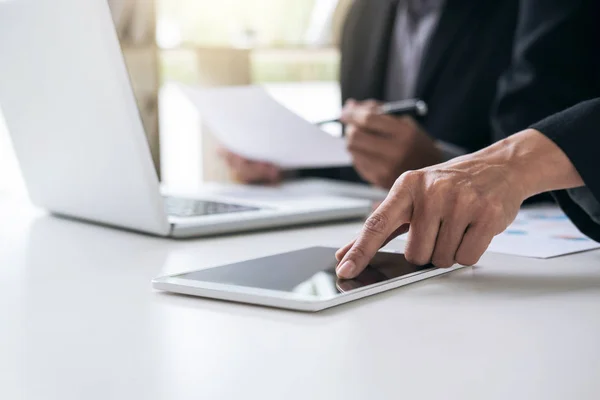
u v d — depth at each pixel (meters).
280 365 0.39
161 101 2.03
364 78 1.86
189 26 2.03
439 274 0.63
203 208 0.97
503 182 0.64
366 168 1.35
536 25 1.21
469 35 1.63
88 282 0.61
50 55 0.80
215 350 0.42
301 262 0.64
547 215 1.01
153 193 0.79
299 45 2.21
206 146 2.13
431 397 0.34
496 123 1.26
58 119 0.85
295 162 1.40
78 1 0.72
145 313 0.50
